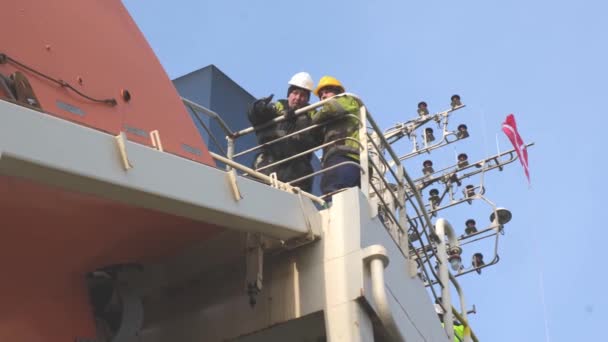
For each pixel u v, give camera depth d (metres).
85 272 7.59
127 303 7.79
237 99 12.91
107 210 7.06
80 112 6.92
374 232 8.35
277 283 8.14
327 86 10.38
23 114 5.75
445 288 10.88
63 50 7.06
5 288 6.96
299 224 7.95
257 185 7.59
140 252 7.93
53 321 7.18
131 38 7.85
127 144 6.38
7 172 5.74
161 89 7.80
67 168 5.92
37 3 7.06
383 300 7.72
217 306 8.38
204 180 6.98
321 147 8.84
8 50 6.64
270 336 8.18
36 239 7.06
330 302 7.77
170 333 8.50
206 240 8.08
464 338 11.79
